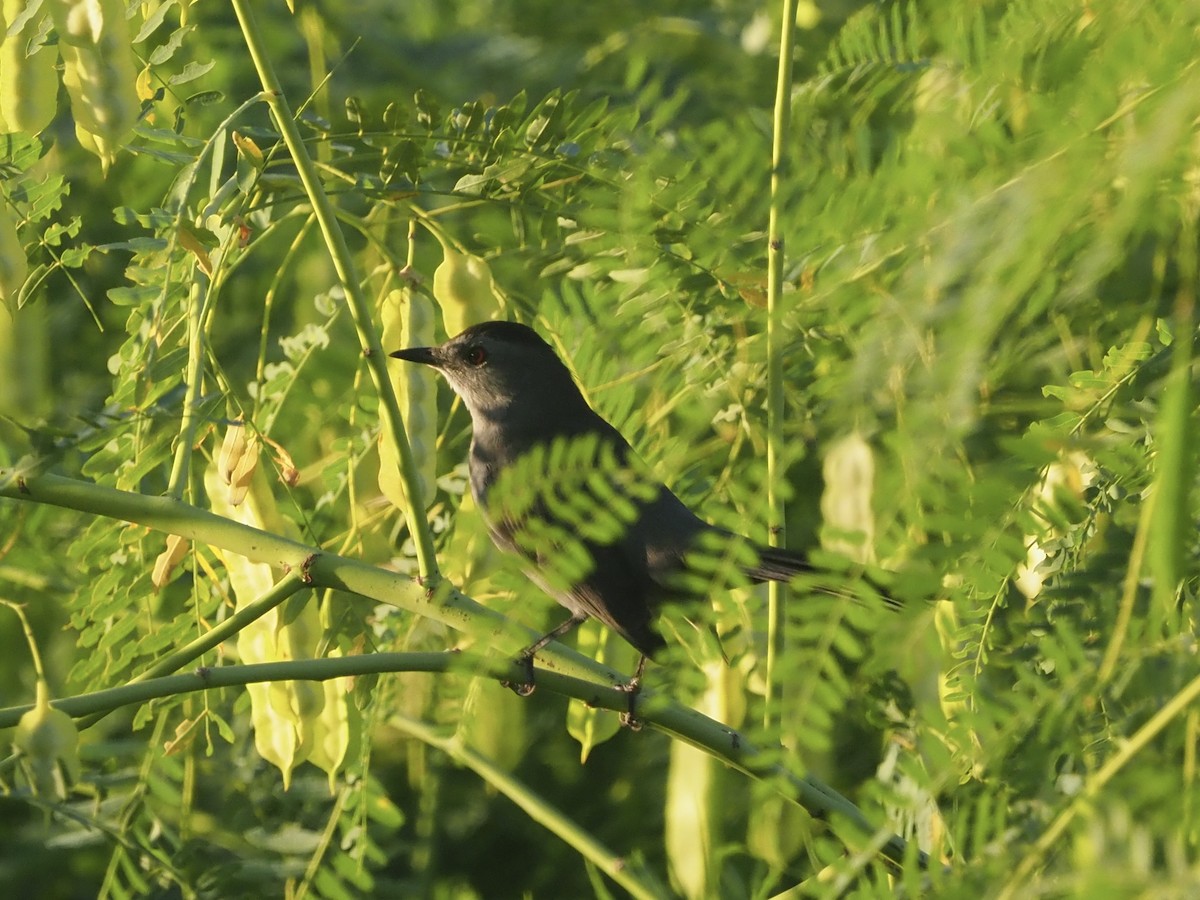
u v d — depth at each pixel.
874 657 3.29
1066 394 4.19
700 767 6.57
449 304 6.47
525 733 9.80
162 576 5.90
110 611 6.28
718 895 5.70
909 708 4.40
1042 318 5.10
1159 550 2.47
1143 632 3.42
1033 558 4.79
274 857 7.27
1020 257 2.34
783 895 4.27
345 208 9.34
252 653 6.10
